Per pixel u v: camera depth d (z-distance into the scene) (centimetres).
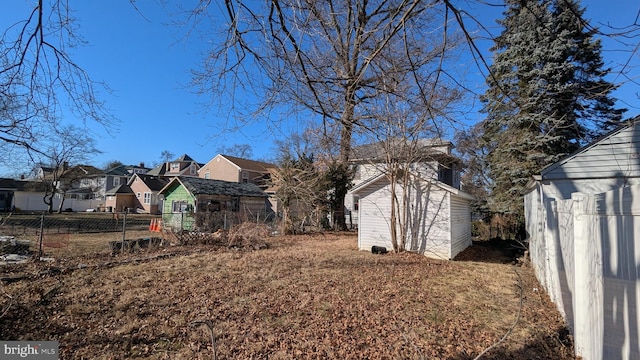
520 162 1298
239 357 360
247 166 3328
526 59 940
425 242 1079
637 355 266
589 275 333
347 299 568
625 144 773
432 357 363
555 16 645
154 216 2930
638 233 271
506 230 1573
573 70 765
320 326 448
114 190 3647
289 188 1714
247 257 966
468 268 887
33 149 423
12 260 817
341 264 886
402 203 1127
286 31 291
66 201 3638
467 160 1906
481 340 407
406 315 495
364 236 1183
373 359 360
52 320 443
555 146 1180
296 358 361
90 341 389
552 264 554
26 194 3369
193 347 380
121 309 495
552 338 405
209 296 567
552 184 825
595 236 318
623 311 280
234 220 1589
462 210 1272
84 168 3039
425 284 689
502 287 671
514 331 432
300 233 1767
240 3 266
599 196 310
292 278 711
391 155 1030
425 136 954
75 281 643
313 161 1745
